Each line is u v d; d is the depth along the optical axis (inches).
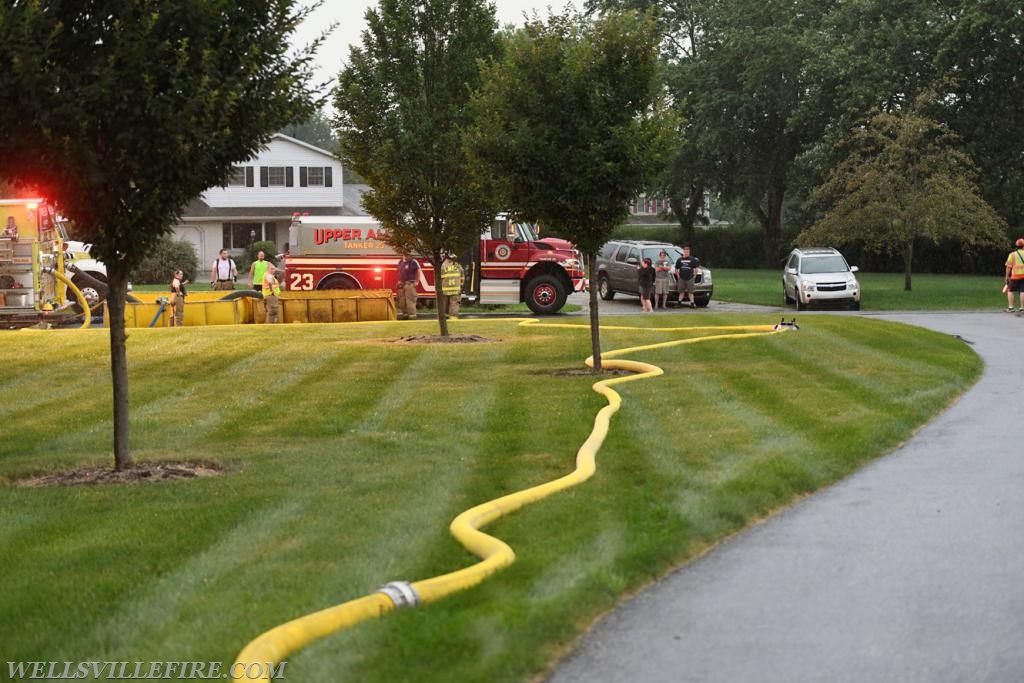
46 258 1072.8
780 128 2608.3
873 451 421.7
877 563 276.2
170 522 308.0
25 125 352.8
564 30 613.0
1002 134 1924.2
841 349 749.9
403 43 762.2
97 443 443.5
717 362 678.5
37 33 342.3
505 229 1318.9
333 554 272.5
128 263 379.9
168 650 209.0
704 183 2839.6
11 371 664.4
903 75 1867.6
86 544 285.6
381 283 1255.5
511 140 593.6
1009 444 437.4
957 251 2337.6
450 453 409.7
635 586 258.5
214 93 354.6
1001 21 1809.8
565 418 478.6
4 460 410.0
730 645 218.7
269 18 381.7
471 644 207.5
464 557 271.0
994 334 937.5
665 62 2716.5
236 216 2642.7
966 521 317.7
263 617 225.8
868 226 1676.9
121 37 351.9
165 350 759.1
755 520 323.9
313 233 1257.4
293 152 2689.5
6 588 249.9
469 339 824.3
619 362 661.9
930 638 221.3
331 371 647.1
